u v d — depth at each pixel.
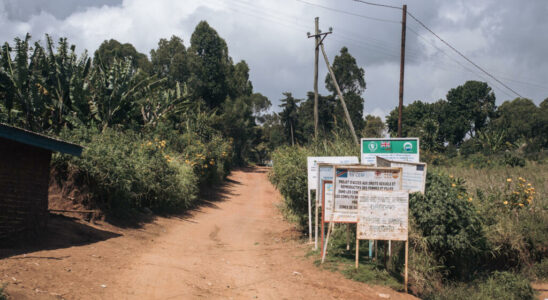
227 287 7.37
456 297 8.89
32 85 21.45
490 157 40.94
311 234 13.20
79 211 12.04
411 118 83.31
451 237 9.48
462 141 81.94
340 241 11.14
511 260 11.70
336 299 6.98
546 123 74.44
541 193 16.08
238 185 41.50
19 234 8.97
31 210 9.36
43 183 9.81
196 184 24.73
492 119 83.44
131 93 24.11
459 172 23.64
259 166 81.75
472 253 10.34
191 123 34.25
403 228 8.14
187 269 8.52
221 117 59.00
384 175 8.64
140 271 7.82
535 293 10.22
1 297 4.99
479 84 81.12
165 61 68.75
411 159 11.41
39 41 22.14
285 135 85.00
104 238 11.20
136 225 14.18
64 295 5.74
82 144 14.22
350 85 74.75
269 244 13.05
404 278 8.61
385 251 8.78
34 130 21.59
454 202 9.69
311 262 9.51
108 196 13.88
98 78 23.22
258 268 9.15
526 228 12.34
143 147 18.36
